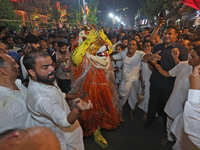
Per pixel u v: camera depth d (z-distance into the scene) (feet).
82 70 7.88
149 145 8.33
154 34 10.60
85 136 8.59
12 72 4.08
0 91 3.87
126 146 8.31
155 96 8.73
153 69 8.77
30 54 4.03
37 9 70.33
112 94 8.70
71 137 5.15
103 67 7.98
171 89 8.43
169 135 8.02
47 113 4.06
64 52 10.88
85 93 7.71
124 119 10.70
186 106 5.26
